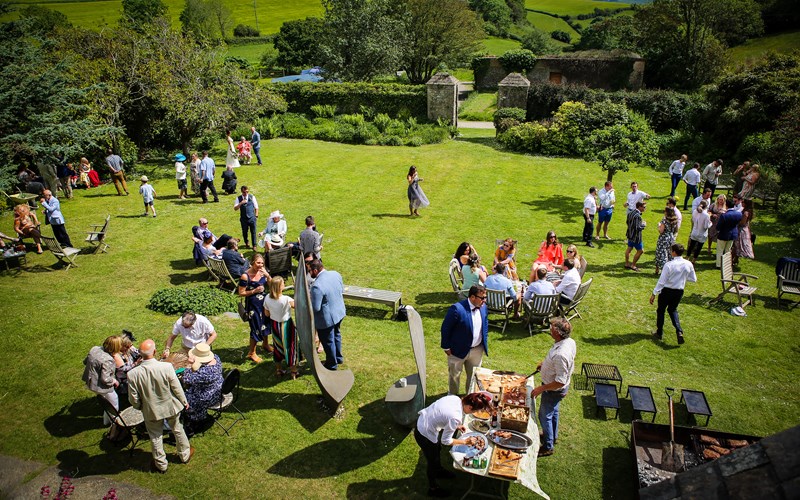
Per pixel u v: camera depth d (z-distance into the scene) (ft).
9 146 51.26
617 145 53.93
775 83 72.23
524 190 64.03
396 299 34.63
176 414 20.03
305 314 21.54
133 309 34.37
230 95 79.87
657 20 120.47
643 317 34.76
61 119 58.18
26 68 54.34
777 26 144.56
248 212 44.93
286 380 26.11
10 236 48.98
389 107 103.96
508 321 34.27
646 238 49.83
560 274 37.35
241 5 299.58
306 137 93.04
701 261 44.37
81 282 39.55
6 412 23.99
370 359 28.04
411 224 52.42
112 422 22.02
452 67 163.94
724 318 34.58
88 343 29.40
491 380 21.53
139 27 79.71
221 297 35.58
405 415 22.24
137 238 48.57
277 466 20.62
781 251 46.14
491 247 46.78
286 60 185.68
